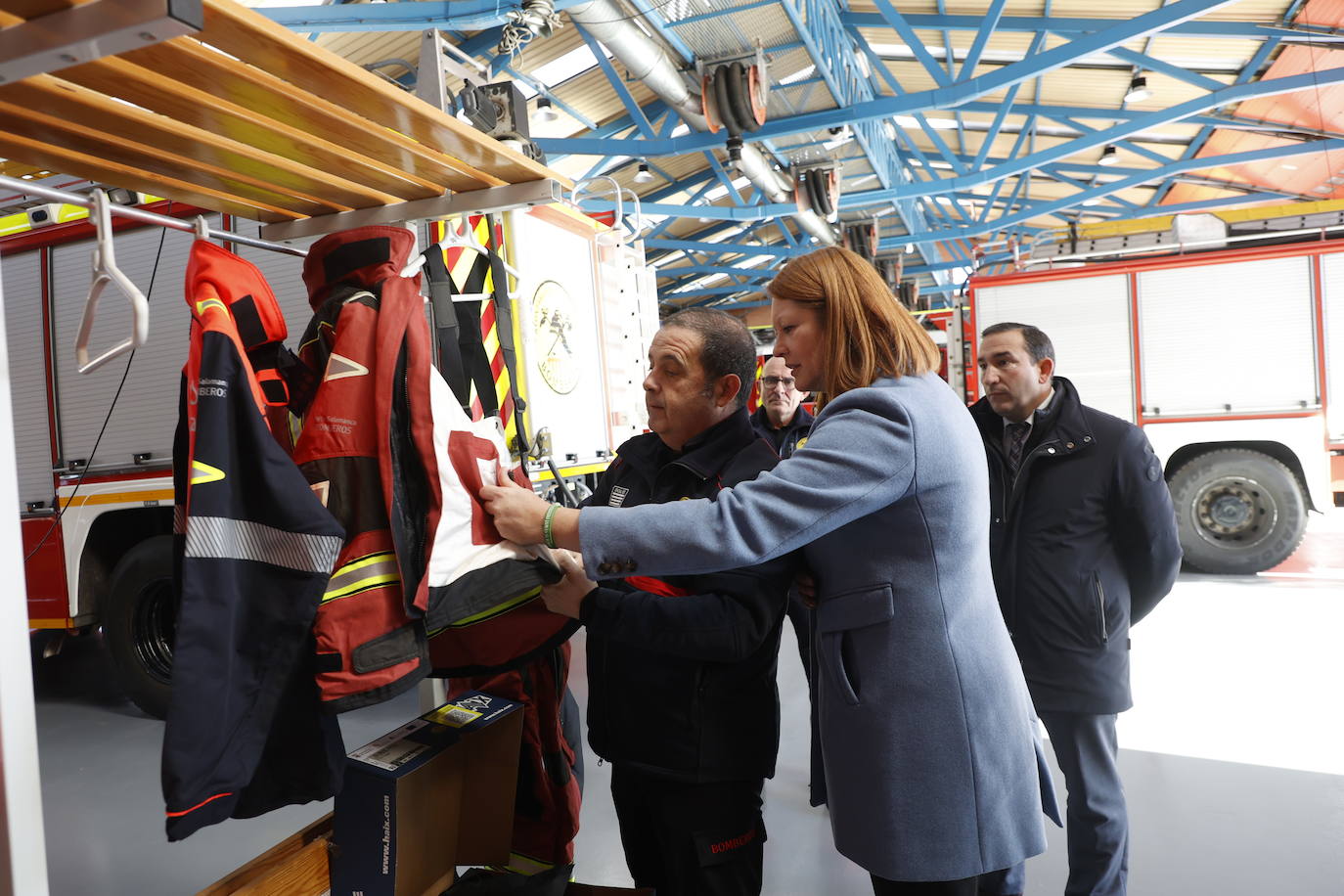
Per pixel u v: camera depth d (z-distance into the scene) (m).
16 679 0.88
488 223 1.68
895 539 1.20
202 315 1.06
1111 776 1.99
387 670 1.08
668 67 6.25
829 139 8.65
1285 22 7.16
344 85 1.01
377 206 1.55
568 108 8.36
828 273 1.26
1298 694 3.66
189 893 2.50
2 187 0.96
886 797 1.20
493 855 1.50
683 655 1.27
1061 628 1.96
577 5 5.07
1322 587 5.52
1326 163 10.73
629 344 4.43
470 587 1.18
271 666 1.02
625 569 1.15
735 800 1.41
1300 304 6.13
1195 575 6.10
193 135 1.12
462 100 1.70
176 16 0.73
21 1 0.74
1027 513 2.05
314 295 1.33
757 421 3.36
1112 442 1.97
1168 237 6.54
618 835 2.73
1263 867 2.42
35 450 3.94
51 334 3.85
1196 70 8.73
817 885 2.43
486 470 1.25
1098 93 9.42
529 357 3.43
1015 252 6.93
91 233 3.74
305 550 1.01
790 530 1.11
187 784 0.93
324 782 1.09
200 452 0.99
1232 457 6.03
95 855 2.73
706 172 11.75
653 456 1.61
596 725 1.48
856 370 1.25
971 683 1.20
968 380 7.03
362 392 1.14
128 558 3.81
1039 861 2.49
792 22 5.87
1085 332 6.62
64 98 0.97
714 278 18.88
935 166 13.46
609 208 4.51
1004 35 8.12
